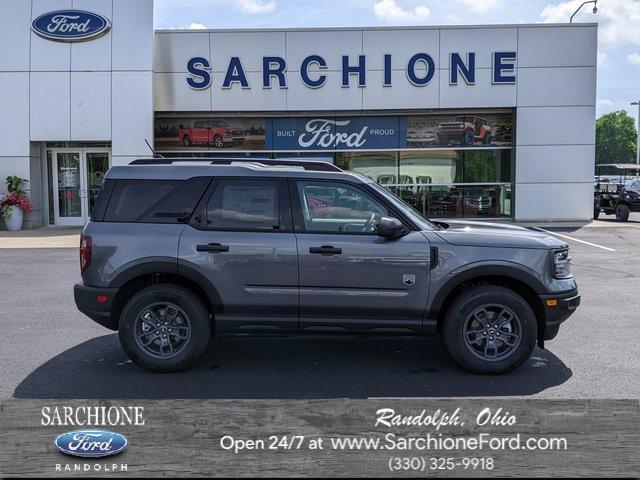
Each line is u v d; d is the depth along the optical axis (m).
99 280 5.94
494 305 5.82
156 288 5.91
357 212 5.96
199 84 20.27
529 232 6.33
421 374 5.95
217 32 20.14
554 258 5.88
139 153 19.64
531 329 5.80
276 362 6.35
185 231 5.94
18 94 19.61
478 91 20.23
